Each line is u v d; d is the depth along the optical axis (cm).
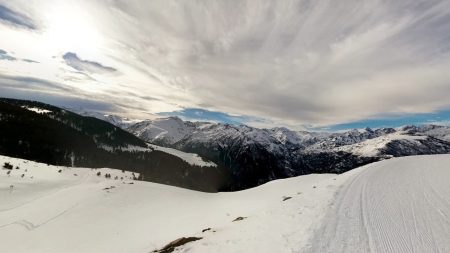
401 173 2641
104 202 4566
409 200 1672
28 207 4541
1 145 16738
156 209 4272
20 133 19150
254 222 1739
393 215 1438
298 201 2084
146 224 3494
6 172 6272
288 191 4159
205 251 1360
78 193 5159
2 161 7069
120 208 4338
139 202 4691
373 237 1187
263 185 5847
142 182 6347
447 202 1573
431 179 2208
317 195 2122
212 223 2784
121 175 10725
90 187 5600
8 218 3988
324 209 1648
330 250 1090
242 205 3678
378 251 1059
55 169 8194
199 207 4234
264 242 1279
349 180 2528
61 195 5147
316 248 1112
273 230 1438
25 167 7219
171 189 5969
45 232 3422
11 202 4816
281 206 2067
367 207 1609
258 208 2834
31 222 3781
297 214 1666
